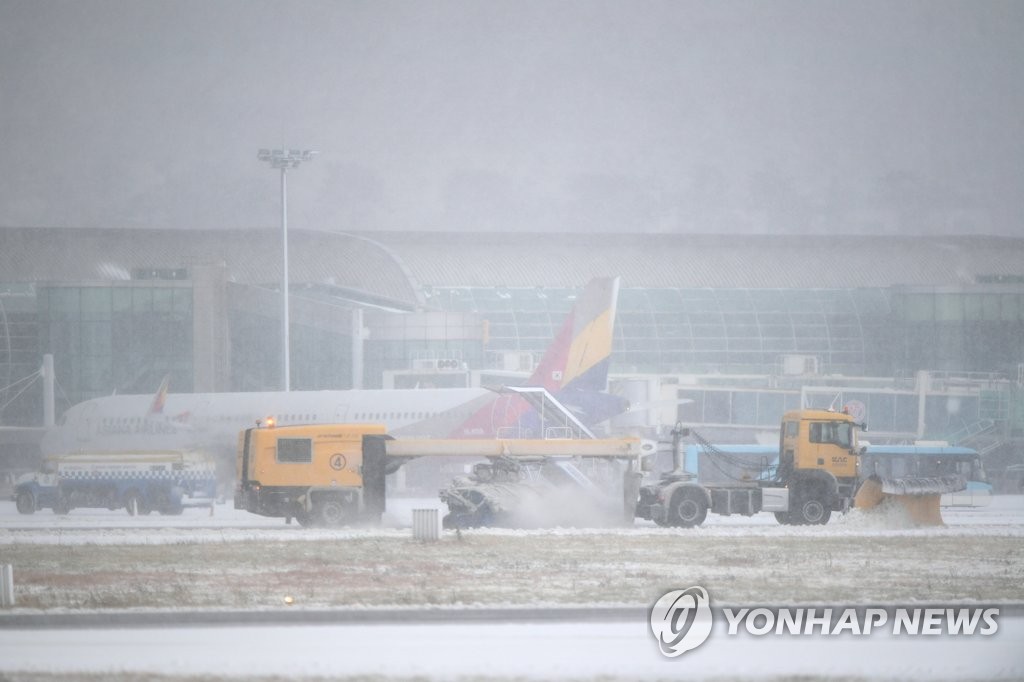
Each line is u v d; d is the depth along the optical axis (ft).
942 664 299.17
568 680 273.33
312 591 403.75
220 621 355.36
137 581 435.94
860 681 274.98
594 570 456.86
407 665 289.74
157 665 289.53
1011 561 493.36
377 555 510.99
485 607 361.10
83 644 320.91
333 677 274.98
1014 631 344.28
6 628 347.77
